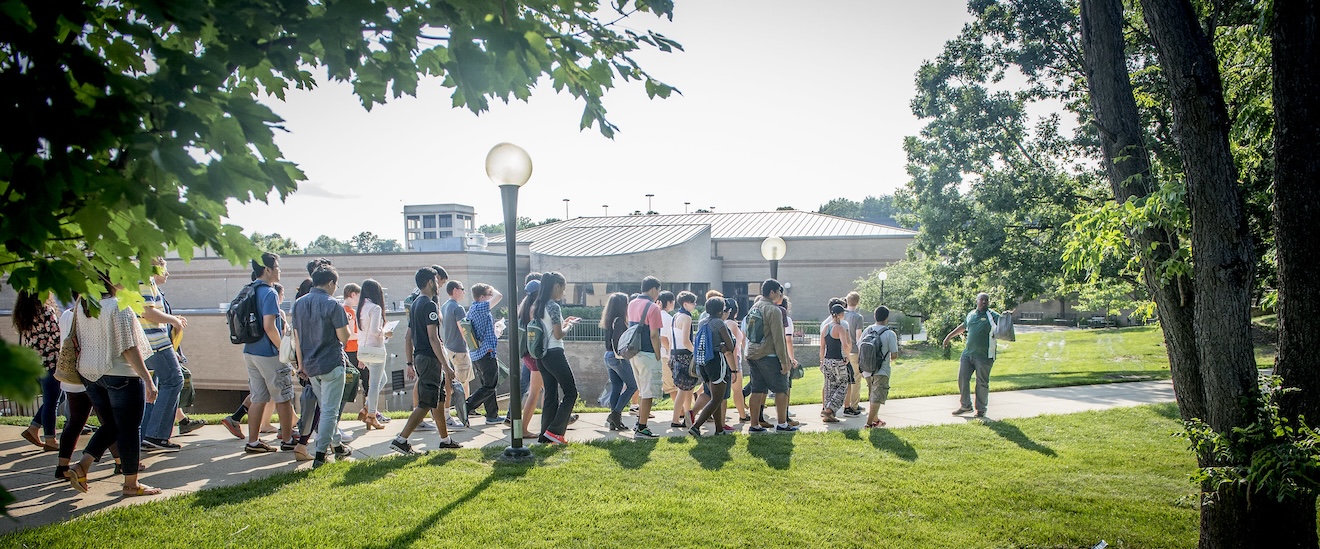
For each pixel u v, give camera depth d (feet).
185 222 7.28
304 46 8.68
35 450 22.93
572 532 16.49
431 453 23.21
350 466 21.18
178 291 111.14
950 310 103.86
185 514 16.72
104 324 17.16
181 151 6.92
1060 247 67.97
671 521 17.33
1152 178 16.49
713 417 28.48
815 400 38.24
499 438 26.13
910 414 33.12
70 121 6.28
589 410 34.30
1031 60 68.59
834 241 132.67
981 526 17.70
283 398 22.77
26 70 6.55
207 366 66.03
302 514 17.02
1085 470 22.58
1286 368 14.03
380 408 65.10
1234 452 13.74
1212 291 14.20
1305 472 12.92
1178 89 13.96
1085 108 68.23
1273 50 13.84
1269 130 19.77
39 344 22.15
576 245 125.49
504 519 17.20
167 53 7.10
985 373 32.01
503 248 121.49
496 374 28.50
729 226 145.18
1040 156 72.49
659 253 115.65
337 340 21.47
